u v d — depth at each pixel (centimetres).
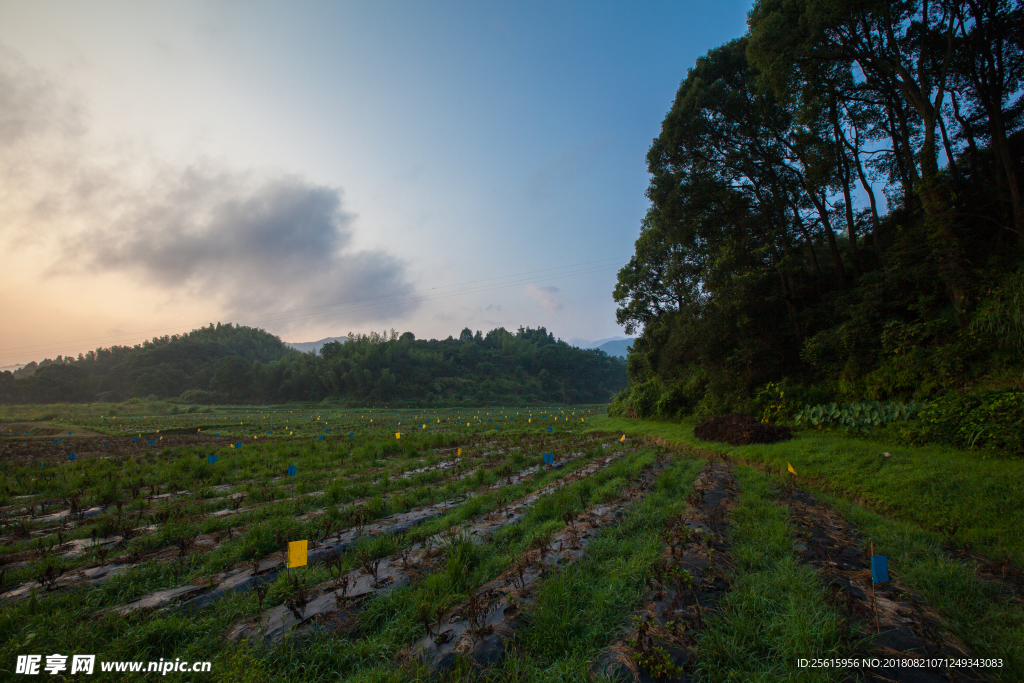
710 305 2467
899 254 1778
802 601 489
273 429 3819
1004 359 1338
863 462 1149
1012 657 410
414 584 568
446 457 1681
